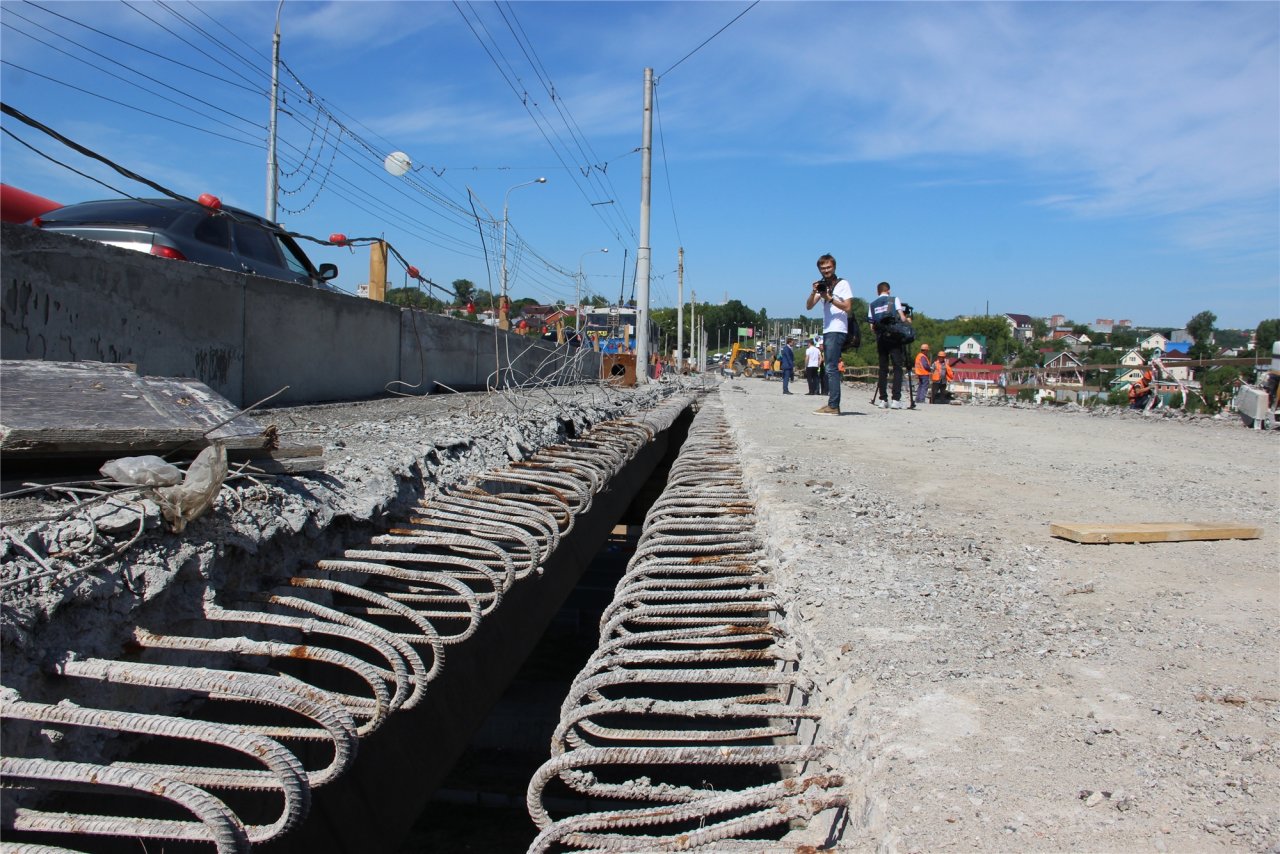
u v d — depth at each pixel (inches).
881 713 102.5
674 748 96.7
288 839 117.0
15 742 99.3
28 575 106.3
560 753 105.7
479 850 320.8
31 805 100.5
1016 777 88.1
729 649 145.2
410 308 502.9
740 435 418.9
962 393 1264.8
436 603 172.9
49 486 129.6
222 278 314.2
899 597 149.3
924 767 90.0
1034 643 127.6
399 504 196.9
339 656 117.8
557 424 340.2
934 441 416.8
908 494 253.3
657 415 494.6
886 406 682.2
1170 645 127.4
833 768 100.6
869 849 81.0
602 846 86.7
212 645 117.3
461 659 175.3
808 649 129.9
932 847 76.0
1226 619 139.9
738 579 173.2
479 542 175.2
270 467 168.7
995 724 100.2
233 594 138.9
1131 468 322.3
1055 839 77.4
